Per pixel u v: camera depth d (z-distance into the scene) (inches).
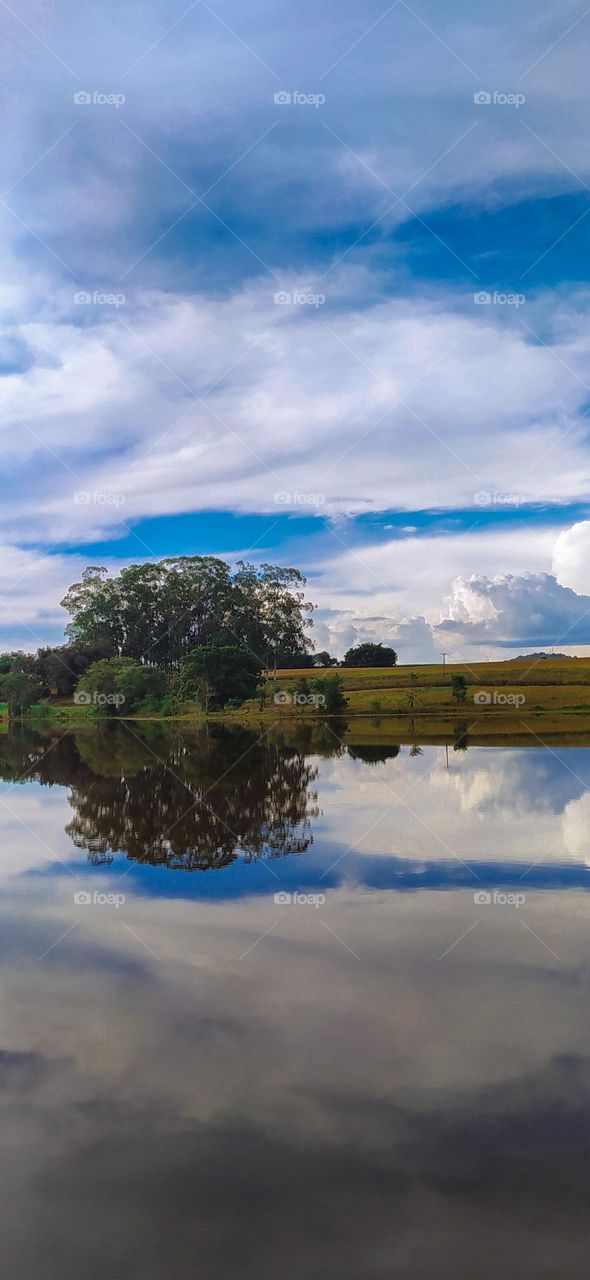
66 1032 322.3
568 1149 239.0
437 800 895.7
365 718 2824.8
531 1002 346.0
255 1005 346.6
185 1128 253.6
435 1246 203.5
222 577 4820.4
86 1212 217.5
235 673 3499.0
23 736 2527.1
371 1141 245.0
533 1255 200.5
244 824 778.2
